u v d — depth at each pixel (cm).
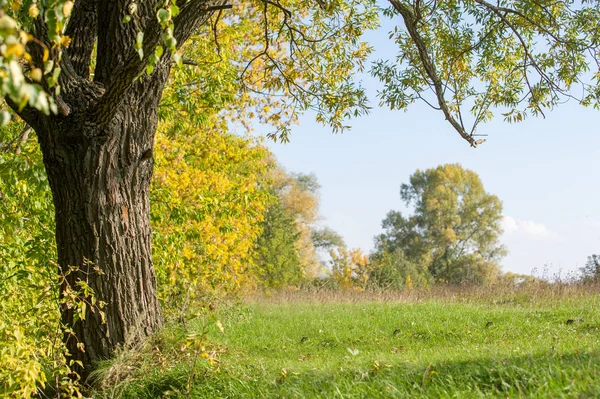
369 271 3516
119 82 638
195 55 1345
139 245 768
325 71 1247
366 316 1459
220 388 647
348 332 1250
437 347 1002
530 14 1084
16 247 938
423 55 952
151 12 744
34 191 977
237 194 1445
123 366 706
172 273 1261
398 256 4616
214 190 1677
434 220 5978
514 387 491
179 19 699
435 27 1191
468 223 5975
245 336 1265
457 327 1216
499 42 1182
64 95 688
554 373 492
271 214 3466
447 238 5841
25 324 761
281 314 1606
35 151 960
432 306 1605
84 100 696
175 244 1323
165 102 1262
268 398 590
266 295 2267
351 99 1127
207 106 1405
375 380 571
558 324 1176
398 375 574
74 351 742
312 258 5359
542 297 1748
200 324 1305
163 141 1489
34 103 284
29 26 537
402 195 6525
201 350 656
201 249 1588
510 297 1845
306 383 606
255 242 3356
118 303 742
